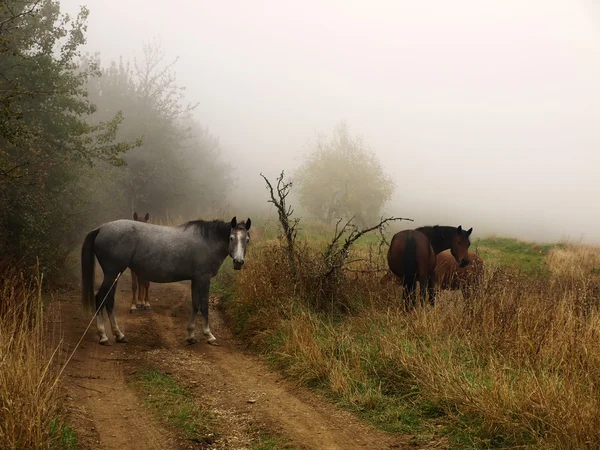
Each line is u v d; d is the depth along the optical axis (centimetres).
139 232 763
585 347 533
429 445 434
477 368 548
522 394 455
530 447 405
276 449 430
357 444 442
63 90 1152
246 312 876
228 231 801
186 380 616
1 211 977
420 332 655
